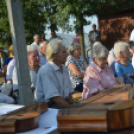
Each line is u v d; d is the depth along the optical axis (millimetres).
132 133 1173
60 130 1184
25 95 2717
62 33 9273
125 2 9562
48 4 9352
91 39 10047
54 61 2500
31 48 3023
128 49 3361
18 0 2648
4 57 7203
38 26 9531
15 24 2637
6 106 2105
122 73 3340
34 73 3014
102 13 9625
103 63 2875
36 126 1421
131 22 10273
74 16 8867
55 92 2355
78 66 4195
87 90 2836
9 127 1293
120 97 1613
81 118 1154
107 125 1170
